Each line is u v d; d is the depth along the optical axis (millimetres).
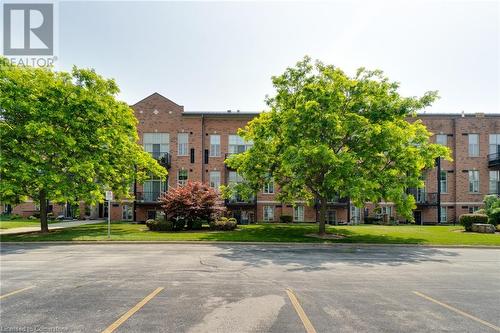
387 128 18141
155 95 35594
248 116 35562
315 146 17609
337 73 20062
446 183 35781
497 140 35656
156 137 35250
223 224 24234
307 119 18547
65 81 22141
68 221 34031
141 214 34406
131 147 24906
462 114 36094
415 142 20203
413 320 6184
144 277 9578
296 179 19406
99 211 37062
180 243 18047
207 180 35250
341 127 18516
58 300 7238
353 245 17734
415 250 16344
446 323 6066
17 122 20312
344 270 10898
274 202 35312
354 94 19969
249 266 11414
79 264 11688
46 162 20641
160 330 5547
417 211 35719
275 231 22984
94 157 21609
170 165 34688
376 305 7055
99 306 6812
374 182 17828
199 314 6355
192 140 35219
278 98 21469
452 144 35781
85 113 21172
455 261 13039
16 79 19797
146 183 34844
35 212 38250
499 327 5898
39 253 14430
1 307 6742
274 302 7176
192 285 8641
